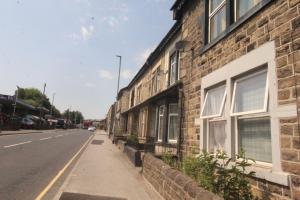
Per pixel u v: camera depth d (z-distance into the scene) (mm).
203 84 8516
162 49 17297
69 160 14945
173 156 10086
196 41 9523
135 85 28922
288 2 5016
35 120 53562
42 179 9797
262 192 5211
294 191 4488
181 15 11906
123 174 11188
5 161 12883
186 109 10039
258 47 5770
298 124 4543
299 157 4457
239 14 7082
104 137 45375
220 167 6082
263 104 5570
